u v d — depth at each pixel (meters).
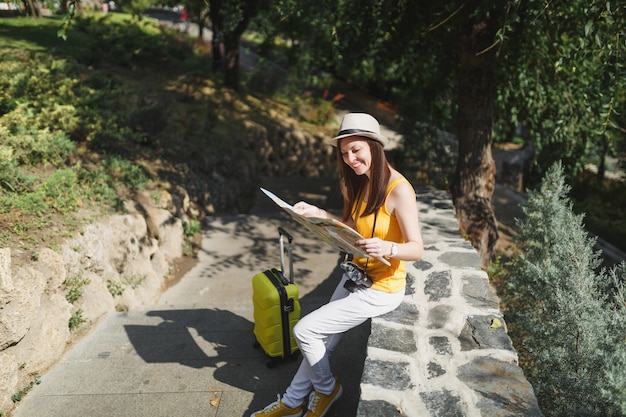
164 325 5.75
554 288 4.13
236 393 4.43
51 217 6.07
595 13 5.77
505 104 10.08
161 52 19.00
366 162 3.10
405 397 2.99
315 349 3.43
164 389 4.51
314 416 3.64
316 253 9.45
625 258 12.37
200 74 18.06
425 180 10.89
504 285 6.35
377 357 3.35
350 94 25.47
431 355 3.38
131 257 7.20
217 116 15.36
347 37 8.17
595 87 6.16
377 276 3.34
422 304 4.07
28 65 12.08
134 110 11.19
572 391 3.32
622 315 3.48
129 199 8.23
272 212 12.68
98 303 5.91
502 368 3.25
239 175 13.77
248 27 18.55
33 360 4.68
